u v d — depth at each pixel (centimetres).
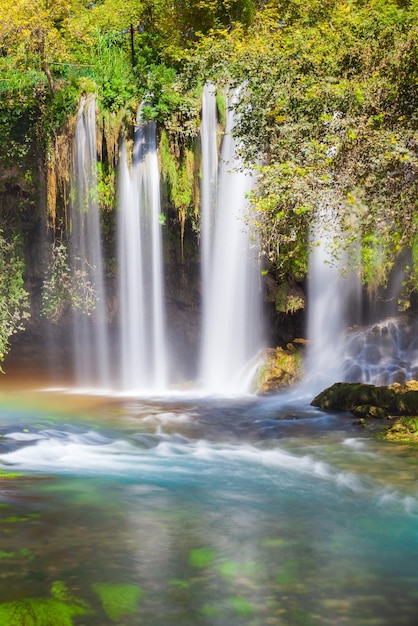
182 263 1741
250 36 1546
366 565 539
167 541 583
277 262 1361
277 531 617
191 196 1540
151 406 1377
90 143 1520
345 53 1045
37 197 1603
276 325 1706
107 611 450
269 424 1162
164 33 1883
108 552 552
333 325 1656
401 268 1421
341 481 795
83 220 1584
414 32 949
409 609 462
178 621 439
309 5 1445
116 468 851
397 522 647
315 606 464
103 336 1836
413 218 863
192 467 863
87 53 1744
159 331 1738
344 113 943
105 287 1733
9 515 642
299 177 849
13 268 1588
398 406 1167
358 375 1466
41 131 1535
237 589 489
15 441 986
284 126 994
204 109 1523
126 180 1541
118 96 1520
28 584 485
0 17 1460
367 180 825
